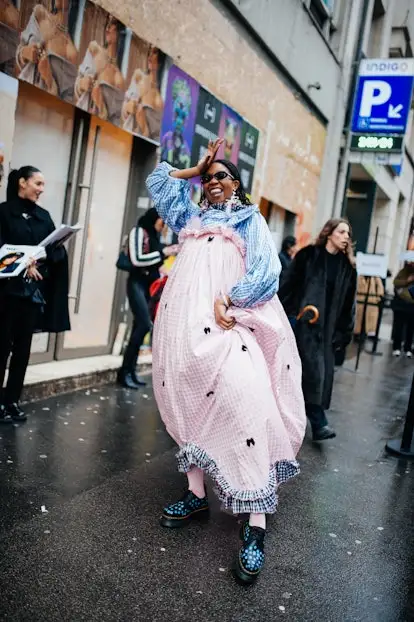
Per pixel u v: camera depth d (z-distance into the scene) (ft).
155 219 18.33
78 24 16.26
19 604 7.05
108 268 21.02
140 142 21.53
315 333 14.78
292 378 9.63
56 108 17.40
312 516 10.74
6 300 13.00
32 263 12.39
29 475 10.95
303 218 38.14
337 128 41.78
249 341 8.95
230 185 9.61
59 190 18.22
